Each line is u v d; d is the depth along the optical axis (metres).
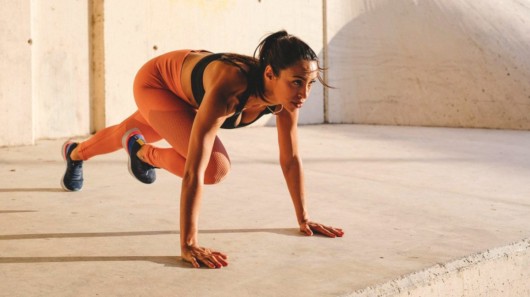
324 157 5.11
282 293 1.99
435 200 3.53
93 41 5.66
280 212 3.12
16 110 4.98
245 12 6.84
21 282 2.06
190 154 2.23
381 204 3.40
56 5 5.39
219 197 3.45
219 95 2.19
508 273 2.58
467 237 2.73
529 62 8.32
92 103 5.71
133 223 2.84
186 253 2.28
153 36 6.02
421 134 6.98
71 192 3.44
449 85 8.21
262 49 2.21
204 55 2.54
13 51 4.92
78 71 5.59
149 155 2.75
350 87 8.01
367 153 5.40
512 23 8.69
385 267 2.28
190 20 6.32
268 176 4.13
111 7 5.67
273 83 2.17
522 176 4.42
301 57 2.07
